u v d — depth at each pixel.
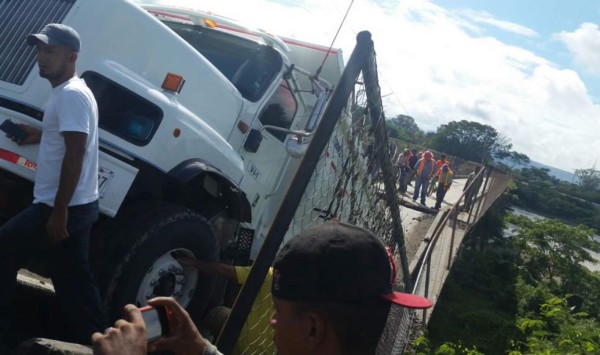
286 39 6.59
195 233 4.13
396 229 6.16
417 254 10.38
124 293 3.77
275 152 5.81
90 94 3.38
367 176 4.44
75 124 3.24
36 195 3.36
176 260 4.14
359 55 2.59
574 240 21.88
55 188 3.34
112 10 4.08
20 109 3.90
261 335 3.83
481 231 21.45
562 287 20.17
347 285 1.44
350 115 3.79
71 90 3.28
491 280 17.02
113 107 4.02
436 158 30.58
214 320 4.49
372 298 1.46
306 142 5.71
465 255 18.25
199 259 4.26
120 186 3.90
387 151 4.60
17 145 3.68
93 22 4.00
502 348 11.70
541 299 15.59
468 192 18.09
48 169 3.35
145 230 3.85
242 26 5.68
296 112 5.97
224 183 4.54
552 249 21.67
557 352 7.13
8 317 3.99
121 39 4.14
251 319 3.83
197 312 4.38
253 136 5.39
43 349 2.58
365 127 3.97
